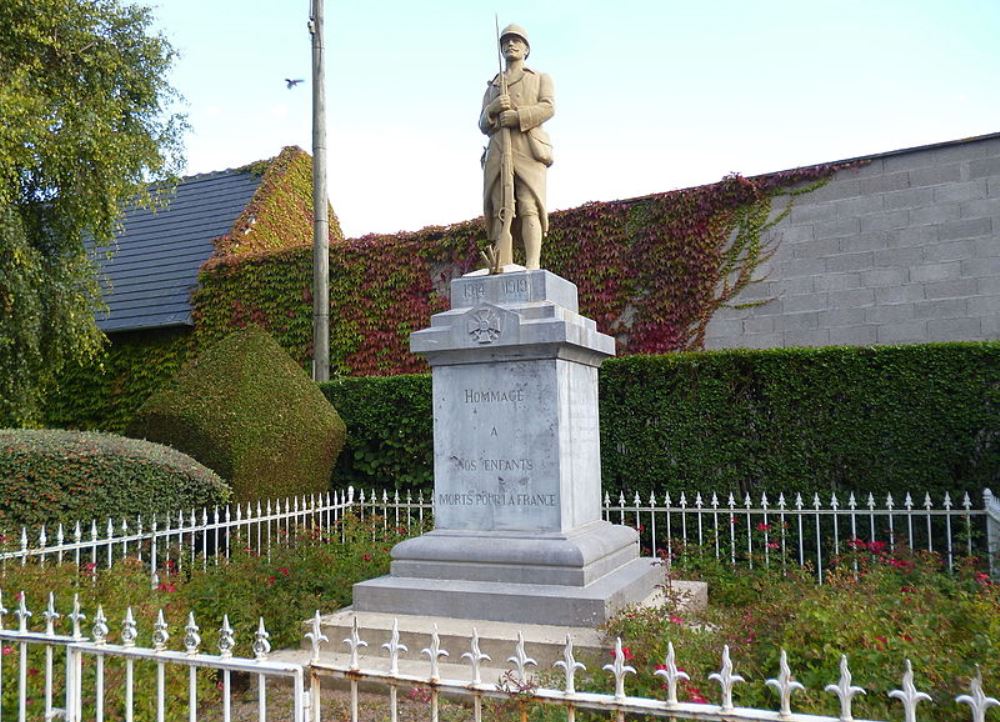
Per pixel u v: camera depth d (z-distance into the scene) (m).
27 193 12.52
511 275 7.12
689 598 6.91
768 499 9.27
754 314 11.37
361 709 5.18
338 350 14.20
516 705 3.73
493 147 7.55
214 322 15.33
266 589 6.91
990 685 3.98
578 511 7.00
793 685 2.89
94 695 4.50
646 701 3.03
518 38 7.68
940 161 10.52
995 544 7.42
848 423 8.97
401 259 13.89
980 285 10.23
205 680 5.35
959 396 8.55
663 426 9.75
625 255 12.14
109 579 5.79
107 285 15.53
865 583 6.09
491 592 6.27
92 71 12.78
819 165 11.16
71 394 16.44
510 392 6.87
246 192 18.98
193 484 8.34
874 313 10.75
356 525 9.26
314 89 13.57
